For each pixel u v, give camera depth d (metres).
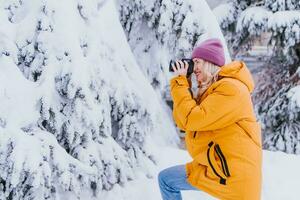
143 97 3.70
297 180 4.17
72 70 2.73
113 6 3.62
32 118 2.59
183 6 4.85
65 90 2.78
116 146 3.42
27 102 2.59
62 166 2.66
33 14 2.76
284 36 7.24
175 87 2.17
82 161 3.01
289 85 7.95
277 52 7.96
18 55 2.74
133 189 3.50
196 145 2.16
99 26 3.21
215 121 2.03
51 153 2.66
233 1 8.24
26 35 2.74
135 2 5.19
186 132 2.26
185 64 2.20
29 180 2.51
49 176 2.48
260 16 7.23
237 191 2.04
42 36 2.73
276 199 3.78
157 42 5.52
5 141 2.39
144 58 5.57
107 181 3.33
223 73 2.10
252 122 2.08
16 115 2.50
